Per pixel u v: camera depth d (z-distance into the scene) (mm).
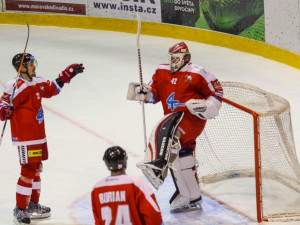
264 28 29312
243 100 16453
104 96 25781
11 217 15672
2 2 38844
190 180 15367
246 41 30438
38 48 33531
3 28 38000
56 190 17188
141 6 34812
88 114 23750
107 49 32844
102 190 11375
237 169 17391
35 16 38344
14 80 14742
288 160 15688
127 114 23500
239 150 17891
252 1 29562
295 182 16109
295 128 21031
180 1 33000
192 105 14203
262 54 29734
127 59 30906
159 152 14070
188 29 33094
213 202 16047
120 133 21594
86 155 19703
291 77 26953
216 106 14625
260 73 27641
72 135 21562
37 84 15062
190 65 14914
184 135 14727
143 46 32938
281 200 15641
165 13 33938
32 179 15078
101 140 20984
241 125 18688
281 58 28672
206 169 17500
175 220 15188
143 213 11273
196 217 15289
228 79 27141
